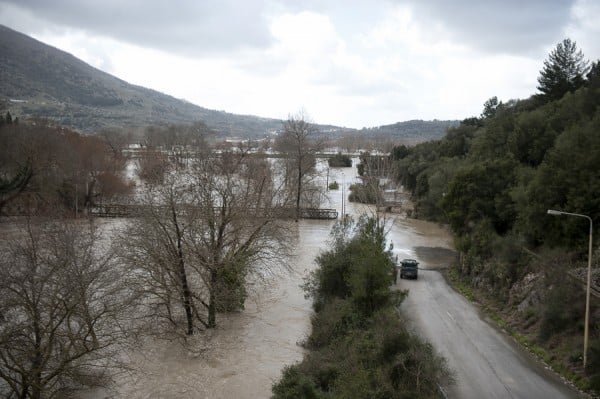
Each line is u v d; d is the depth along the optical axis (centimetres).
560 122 4484
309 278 3422
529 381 2172
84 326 2164
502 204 4053
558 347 2438
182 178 3488
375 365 1914
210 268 2752
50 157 5656
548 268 2833
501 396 2022
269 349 2588
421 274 4191
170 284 2802
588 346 2208
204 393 2127
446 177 6588
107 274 2758
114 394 2105
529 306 2908
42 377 2095
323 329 2611
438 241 5675
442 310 3198
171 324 2728
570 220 2958
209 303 3027
